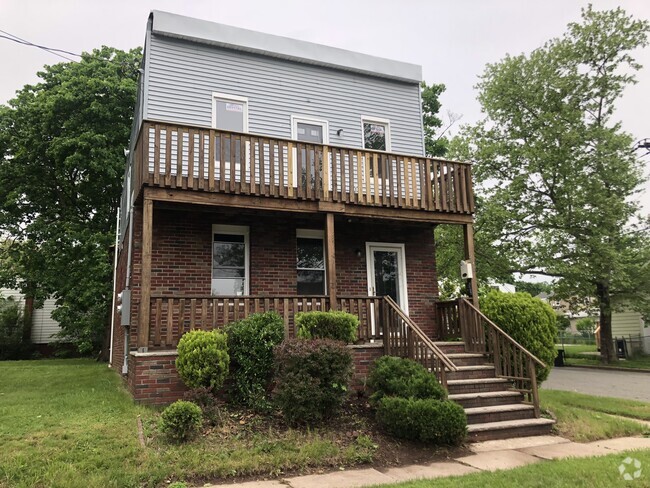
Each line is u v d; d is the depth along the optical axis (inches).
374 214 378.6
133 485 172.1
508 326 346.6
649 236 778.2
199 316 357.4
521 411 285.7
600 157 759.7
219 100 412.5
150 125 316.8
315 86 453.7
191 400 251.3
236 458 201.2
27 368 524.1
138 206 362.0
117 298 502.6
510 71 831.7
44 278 751.1
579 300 842.8
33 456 189.3
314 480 188.1
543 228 804.0
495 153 834.8
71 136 725.3
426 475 195.9
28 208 808.9
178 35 398.3
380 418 252.8
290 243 405.7
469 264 400.8
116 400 289.1
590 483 171.9
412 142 490.0
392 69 486.3
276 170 395.9
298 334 300.0
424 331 441.4
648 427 284.0
